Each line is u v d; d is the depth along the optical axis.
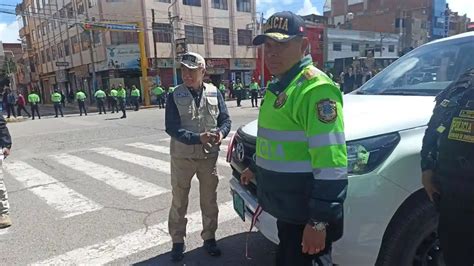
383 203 2.09
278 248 2.09
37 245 3.70
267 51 1.87
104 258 3.39
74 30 38.28
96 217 4.39
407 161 2.12
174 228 3.29
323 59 42.19
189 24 34.16
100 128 13.66
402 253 2.21
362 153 2.11
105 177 6.23
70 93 43.34
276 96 1.88
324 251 1.84
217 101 3.26
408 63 3.48
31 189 5.69
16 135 12.72
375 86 3.40
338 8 60.41
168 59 32.72
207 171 3.26
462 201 1.63
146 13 31.02
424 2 51.47
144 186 5.59
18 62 65.06
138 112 21.80
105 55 32.88
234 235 3.74
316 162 1.65
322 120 1.65
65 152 8.88
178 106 3.10
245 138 2.74
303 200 1.80
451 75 3.04
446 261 1.79
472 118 1.60
